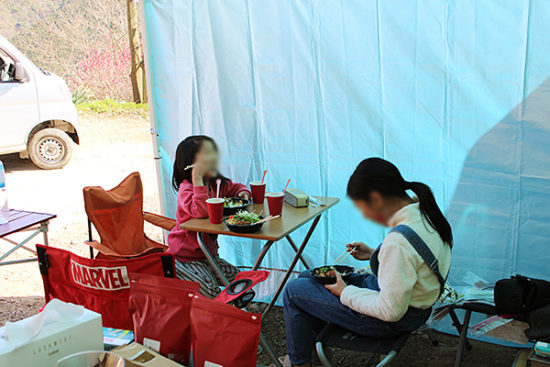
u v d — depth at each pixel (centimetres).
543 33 231
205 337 178
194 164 251
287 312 200
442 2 250
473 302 219
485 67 246
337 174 295
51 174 725
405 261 170
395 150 276
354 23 271
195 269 258
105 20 1419
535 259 251
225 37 303
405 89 266
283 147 305
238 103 310
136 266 210
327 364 180
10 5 1433
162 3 313
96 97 1364
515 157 247
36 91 693
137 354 173
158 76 324
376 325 181
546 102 236
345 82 280
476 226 262
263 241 324
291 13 286
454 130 259
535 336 192
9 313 312
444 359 252
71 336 156
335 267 220
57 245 444
